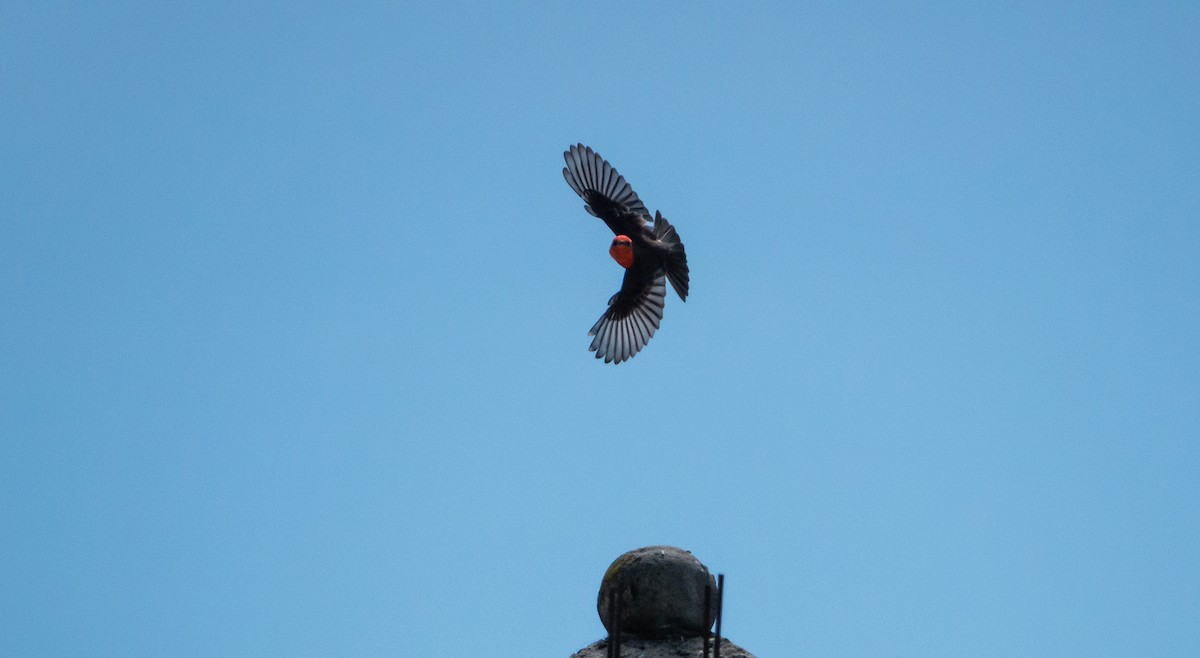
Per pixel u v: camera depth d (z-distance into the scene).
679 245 20.48
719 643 18.17
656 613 19.61
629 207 20.75
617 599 17.44
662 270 20.41
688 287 20.33
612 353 20.58
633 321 20.58
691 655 19.20
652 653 19.22
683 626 19.75
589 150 20.81
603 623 20.14
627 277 20.48
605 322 20.73
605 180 20.84
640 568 19.81
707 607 17.06
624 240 19.95
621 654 19.25
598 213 20.81
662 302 20.47
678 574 19.73
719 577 17.27
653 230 20.59
